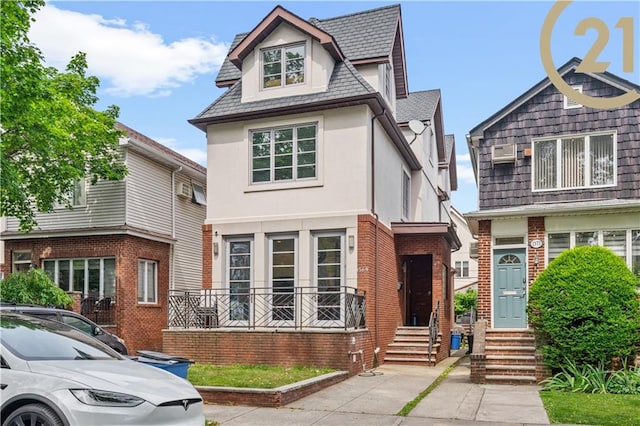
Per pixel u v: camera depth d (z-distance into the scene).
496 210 15.96
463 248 45.59
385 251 17.80
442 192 27.25
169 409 6.19
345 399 11.17
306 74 17.11
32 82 14.74
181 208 22.45
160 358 9.26
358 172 16.22
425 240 19.23
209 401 10.69
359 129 16.33
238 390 10.53
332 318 16.06
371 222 16.27
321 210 16.45
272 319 16.67
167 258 21.45
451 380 13.91
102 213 19.55
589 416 9.55
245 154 17.41
